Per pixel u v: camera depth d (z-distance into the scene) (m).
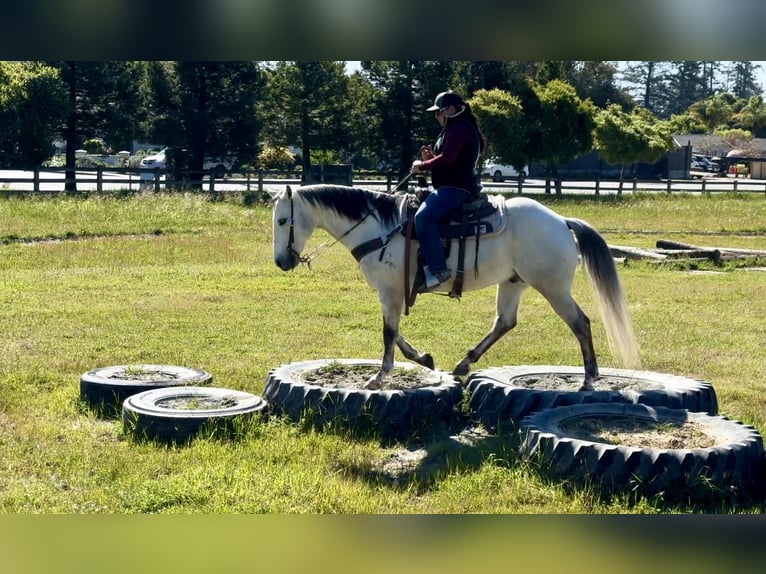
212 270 18.97
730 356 11.20
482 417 7.84
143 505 5.85
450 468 6.64
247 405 7.71
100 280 17.19
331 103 46.84
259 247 23.02
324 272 18.98
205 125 42.94
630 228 30.47
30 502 5.89
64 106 42.62
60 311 13.60
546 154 44.00
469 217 7.69
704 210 36.34
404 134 46.31
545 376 8.54
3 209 26.44
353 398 7.55
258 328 12.60
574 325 7.87
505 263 7.82
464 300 15.58
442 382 8.19
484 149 7.93
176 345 11.29
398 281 7.94
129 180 35.81
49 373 9.57
